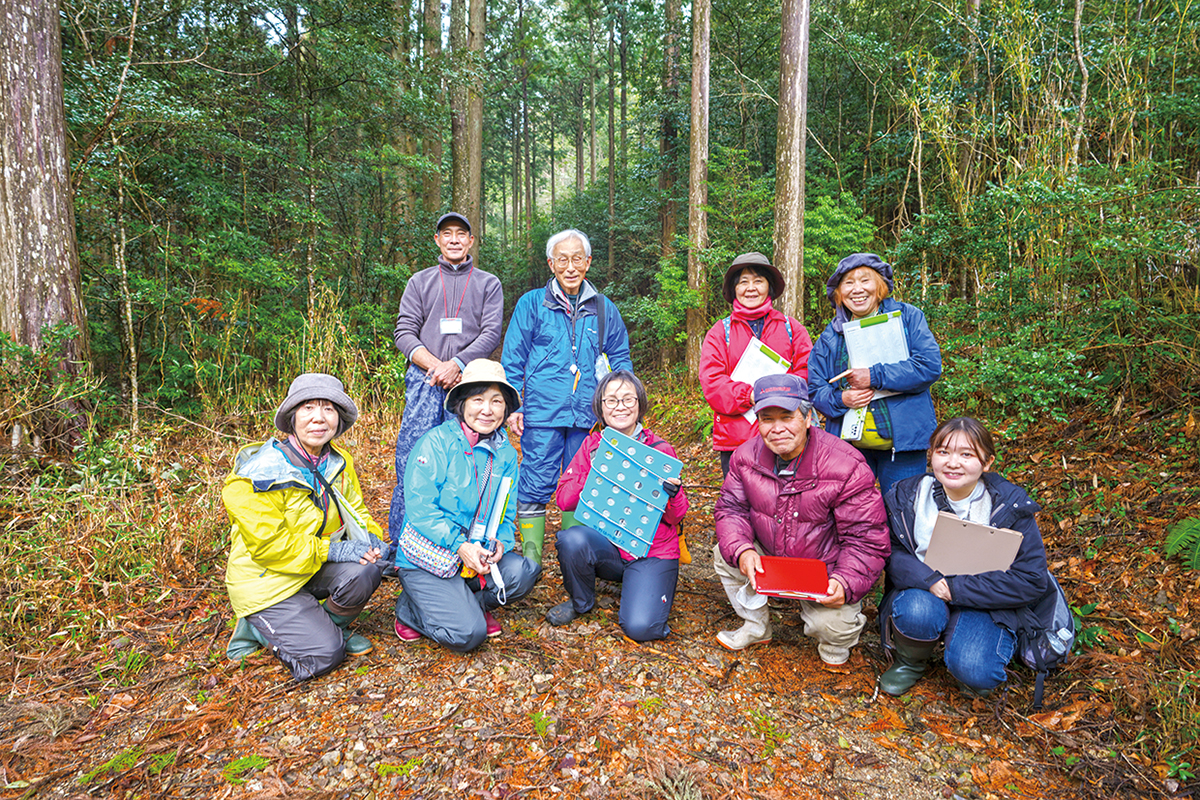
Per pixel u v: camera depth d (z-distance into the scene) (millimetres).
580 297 3410
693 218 8570
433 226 11062
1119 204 3816
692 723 2131
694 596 3213
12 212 4395
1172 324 3785
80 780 1855
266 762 1910
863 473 2391
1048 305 4422
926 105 6016
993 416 4398
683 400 8250
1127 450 3678
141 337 6734
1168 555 2660
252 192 8430
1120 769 1923
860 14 9422
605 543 2812
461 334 3439
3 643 2543
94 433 4324
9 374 4184
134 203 6559
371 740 2020
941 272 5777
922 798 1844
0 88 4324
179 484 4027
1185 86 4660
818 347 2934
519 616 2910
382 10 8547
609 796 1796
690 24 11195
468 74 9516
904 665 2352
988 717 2195
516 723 2111
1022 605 2195
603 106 26062
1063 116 4879
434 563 2459
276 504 2297
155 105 5539
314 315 7145
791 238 6668
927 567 2299
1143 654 2359
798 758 1992
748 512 2637
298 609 2365
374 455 5824
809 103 10352
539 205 36781
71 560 3066
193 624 2764
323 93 8906
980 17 6156
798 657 2586
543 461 3383
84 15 5898
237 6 7727
